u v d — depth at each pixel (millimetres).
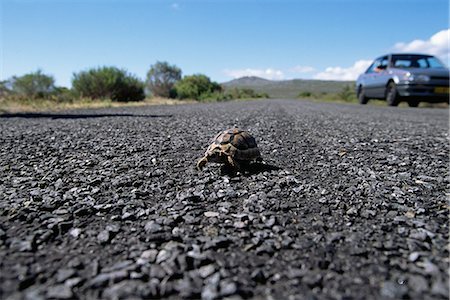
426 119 4992
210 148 1874
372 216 1209
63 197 1398
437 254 925
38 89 10320
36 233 1044
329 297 732
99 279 790
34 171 1842
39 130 3561
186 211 1241
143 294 741
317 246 970
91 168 1915
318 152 2424
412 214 1234
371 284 783
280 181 1619
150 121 4566
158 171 1842
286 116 5508
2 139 2934
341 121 4680
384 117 5324
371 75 9016
